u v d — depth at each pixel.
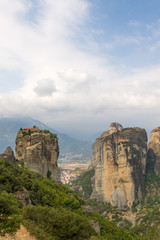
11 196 28.09
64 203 43.50
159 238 48.50
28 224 22.41
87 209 55.94
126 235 52.97
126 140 121.56
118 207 116.94
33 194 39.25
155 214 96.19
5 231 19.75
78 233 27.91
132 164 119.06
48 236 23.03
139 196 116.88
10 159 54.00
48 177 62.69
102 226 47.72
